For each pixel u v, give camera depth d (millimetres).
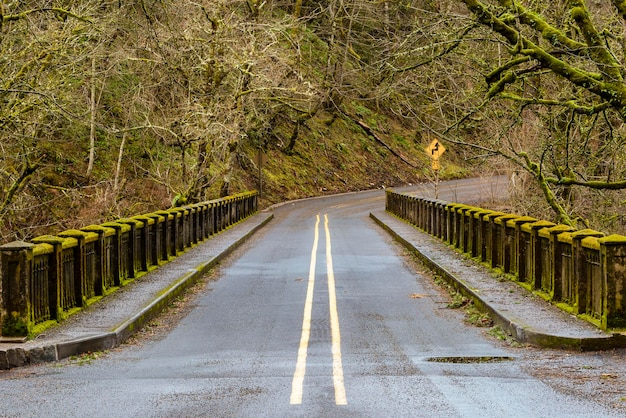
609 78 16562
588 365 9930
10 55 22547
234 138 36281
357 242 29984
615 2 16828
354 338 12273
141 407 7984
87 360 10758
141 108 37938
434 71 23328
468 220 22844
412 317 14312
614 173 23031
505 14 17516
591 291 12297
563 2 21375
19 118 23703
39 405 8148
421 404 7887
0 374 9945
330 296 16906
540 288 15305
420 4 26656
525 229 16250
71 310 13297
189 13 34031
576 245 12672
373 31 56438
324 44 66000
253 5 40781
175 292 16688
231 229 34750
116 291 16047
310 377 9344
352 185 66375
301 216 46781
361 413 7543
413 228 33781
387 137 76750
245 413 7629
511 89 25281
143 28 28859
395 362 10312
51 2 25172
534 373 9469
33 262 11625
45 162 35344
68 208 33906
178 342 12234
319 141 68438
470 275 18203
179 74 35375
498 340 12000
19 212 29344
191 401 8203
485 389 8570
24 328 11062
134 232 18078
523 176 27953
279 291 17766
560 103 18312
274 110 50156
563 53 17531
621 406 7734
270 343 11945
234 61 34375
